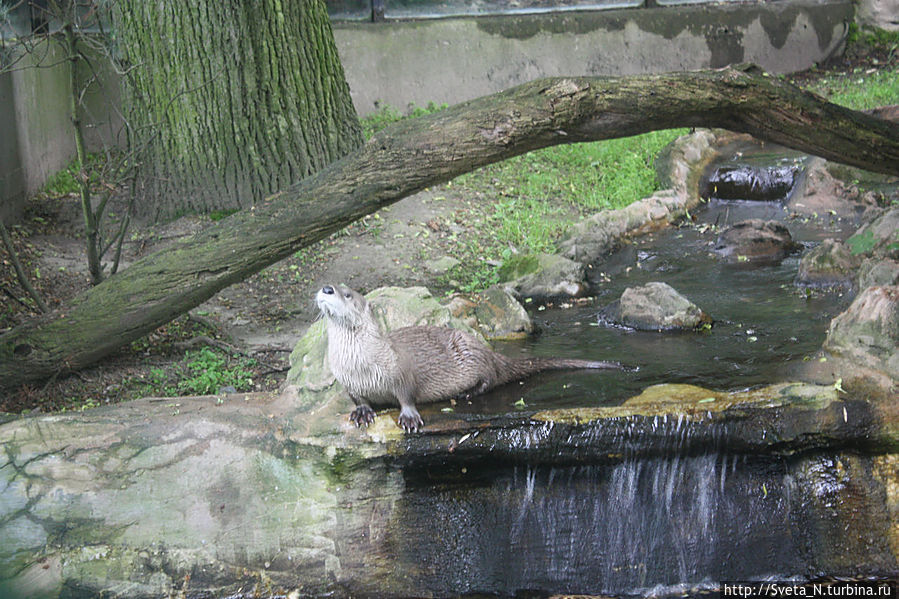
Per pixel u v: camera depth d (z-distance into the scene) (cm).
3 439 517
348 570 509
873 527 514
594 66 1432
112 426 524
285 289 817
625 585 515
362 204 660
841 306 727
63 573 498
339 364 505
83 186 682
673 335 689
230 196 926
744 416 509
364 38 1351
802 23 1530
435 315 634
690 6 1488
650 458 511
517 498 516
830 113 653
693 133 1191
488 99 655
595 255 917
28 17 1026
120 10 912
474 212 1015
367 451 505
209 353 679
